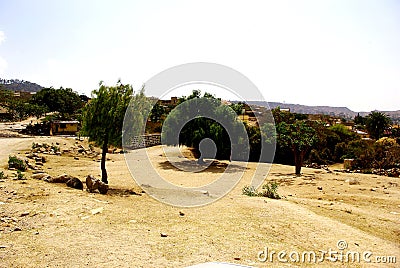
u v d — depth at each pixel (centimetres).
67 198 805
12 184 891
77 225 620
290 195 1226
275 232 661
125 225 640
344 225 757
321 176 1816
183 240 572
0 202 714
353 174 1956
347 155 2688
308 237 651
